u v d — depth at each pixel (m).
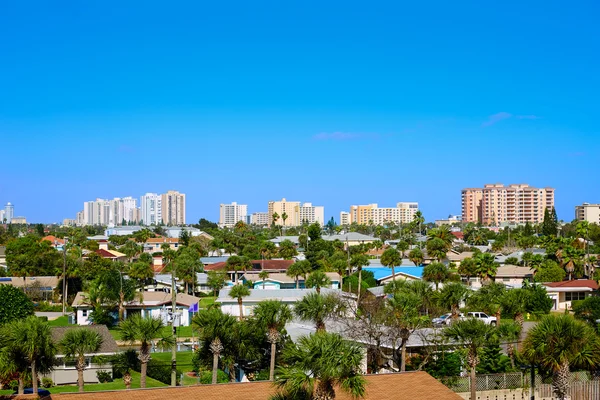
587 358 36.94
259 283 105.00
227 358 43.75
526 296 59.25
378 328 46.38
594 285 89.81
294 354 27.78
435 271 81.81
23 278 106.75
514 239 195.12
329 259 130.50
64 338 40.84
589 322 57.94
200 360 47.38
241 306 70.25
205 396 31.12
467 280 103.69
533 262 108.50
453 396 32.00
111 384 47.53
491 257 96.38
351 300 67.56
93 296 78.56
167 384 46.78
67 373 49.12
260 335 44.09
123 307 80.75
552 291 88.31
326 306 44.50
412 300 43.94
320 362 26.55
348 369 27.17
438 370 44.19
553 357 35.66
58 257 118.12
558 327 35.56
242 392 31.69
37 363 38.12
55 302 99.56
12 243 122.12
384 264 109.44
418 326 48.06
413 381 33.81
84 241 183.62
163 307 81.38
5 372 36.47
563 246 113.19
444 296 57.19
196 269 119.56
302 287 105.50
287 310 42.69
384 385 33.06
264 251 155.00
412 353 48.47
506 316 75.25
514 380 41.03
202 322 41.06
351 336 46.09
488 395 40.16
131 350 51.31
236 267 120.75
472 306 62.72
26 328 36.66
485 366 44.44
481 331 37.34
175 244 193.00
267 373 43.41
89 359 49.38
